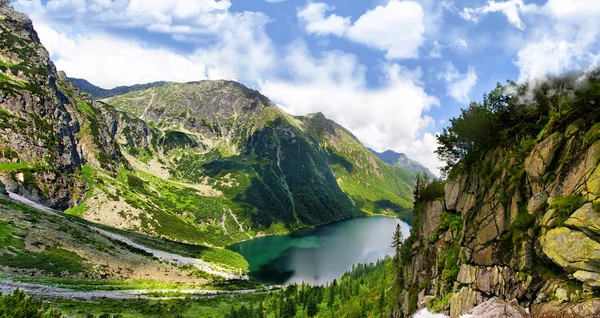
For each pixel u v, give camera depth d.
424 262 51.59
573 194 26.67
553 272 27.50
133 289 136.50
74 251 147.62
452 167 52.22
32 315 56.16
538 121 34.81
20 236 137.12
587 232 24.64
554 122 31.02
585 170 26.36
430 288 46.88
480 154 43.94
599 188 24.50
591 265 24.06
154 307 115.44
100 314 95.38
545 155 30.58
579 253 24.72
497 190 36.44
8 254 121.00
